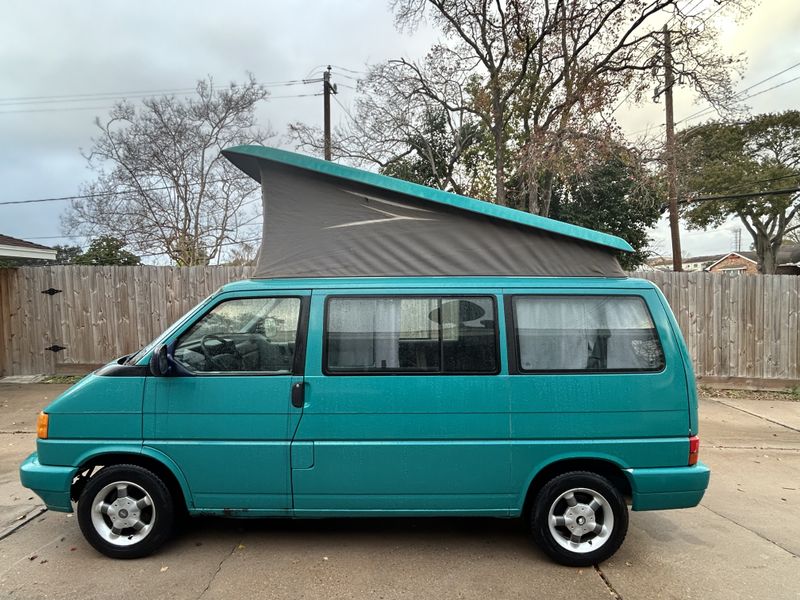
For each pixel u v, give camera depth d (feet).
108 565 11.11
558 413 11.11
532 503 11.49
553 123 43.14
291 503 11.21
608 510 11.19
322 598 9.98
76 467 11.11
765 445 20.63
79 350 29.60
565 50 41.86
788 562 11.67
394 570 11.06
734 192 89.30
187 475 11.10
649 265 69.31
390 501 11.19
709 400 27.30
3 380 28.89
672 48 38.96
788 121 90.27
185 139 58.23
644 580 10.82
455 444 11.07
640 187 39.42
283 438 11.03
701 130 83.35
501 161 44.14
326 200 12.44
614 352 11.36
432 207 12.37
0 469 16.89
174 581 10.49
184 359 11.41
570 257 12.18
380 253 12.33
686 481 11.07
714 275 29.04
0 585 10.32
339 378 11.09
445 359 11.26
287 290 11.64
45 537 12.44
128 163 57.41
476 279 11.82
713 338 29.17
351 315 11.44
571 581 10.72
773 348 28.86
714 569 11.32
